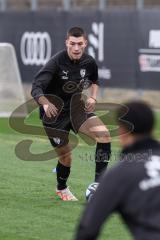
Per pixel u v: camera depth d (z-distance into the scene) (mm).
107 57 59219
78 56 27078
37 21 61750
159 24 57156
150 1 75250
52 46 61125
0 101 55281
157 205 13234
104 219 13273
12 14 62750
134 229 13312
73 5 73062
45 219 25516
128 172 13406
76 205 27703
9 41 63000
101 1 64938
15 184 31484
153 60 57531
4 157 38031
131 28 58219
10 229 24125
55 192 29938
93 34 59781
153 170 13430
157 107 59062
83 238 13203
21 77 62688
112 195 13273
